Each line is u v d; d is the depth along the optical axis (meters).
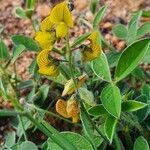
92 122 0.10
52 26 0.09
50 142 0.10
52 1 0.11
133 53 0.09
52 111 0.13
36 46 0.12
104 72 0.09
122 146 0.11
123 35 0.13
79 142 0.10
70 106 0.09
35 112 0.12
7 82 0.11
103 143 0.11
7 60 0.12
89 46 0.09
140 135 0.11
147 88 0.11
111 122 0.09
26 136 0.12
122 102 0.10
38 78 0.12
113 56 0.12
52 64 0.09
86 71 0.12
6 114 0.08
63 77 0.11
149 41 0.09
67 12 0.08
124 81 0.13
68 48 0.09
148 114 0.11
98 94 0.12
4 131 0.13
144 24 0.12
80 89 0.10
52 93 0.13
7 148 0.11
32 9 0.12
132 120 0.10
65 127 0.13
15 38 0.12
